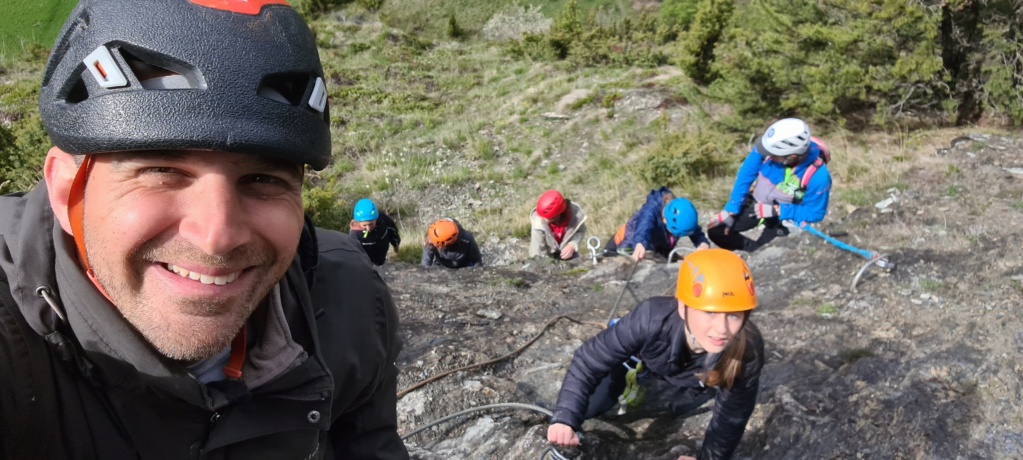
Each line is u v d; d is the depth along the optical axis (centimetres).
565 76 1952
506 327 463
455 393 371
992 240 504
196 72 77
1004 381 314
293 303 111
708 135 1167
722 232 631
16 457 88
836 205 717
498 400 368
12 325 85
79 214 84
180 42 77
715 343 243
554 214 677
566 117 1573
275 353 105
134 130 75
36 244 89
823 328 411
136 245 80
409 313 505
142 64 80
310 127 86
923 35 974
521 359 417
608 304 525
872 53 1014
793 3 1057
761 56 1103
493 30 3319
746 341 245
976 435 284
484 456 320
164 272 83
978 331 369
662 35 2331
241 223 83
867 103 1050
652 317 263
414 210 1280
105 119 76
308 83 88
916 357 355
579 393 271
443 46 2830
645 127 1423
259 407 105
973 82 989
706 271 245
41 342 87
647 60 2070
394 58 2456
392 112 1806
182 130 75
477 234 1138
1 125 1066
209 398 96
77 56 80
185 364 97
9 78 1622
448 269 672
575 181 1267
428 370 397
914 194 668
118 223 79
